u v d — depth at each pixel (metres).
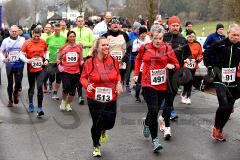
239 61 7.21
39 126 8.44
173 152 6.82
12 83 10.24
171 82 7.40
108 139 7.55
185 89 10.67
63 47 9.64
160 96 6.99
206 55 7.32
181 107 10.28
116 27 9.83
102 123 6.46
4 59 10.05
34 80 9.52
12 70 10.15
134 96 11.77
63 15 25.08
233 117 9.33
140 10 17.38
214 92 12.33
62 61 9.61
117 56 9.93
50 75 11.84
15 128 8.26
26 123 8.66
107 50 6.42
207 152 6.83
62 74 9.66
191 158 6.52
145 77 6.88
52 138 7.61
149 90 6.81
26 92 12.33
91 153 6.76
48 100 11.20
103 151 6.87
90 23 16.52
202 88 12.29
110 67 6.46
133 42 11.99
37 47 9.35
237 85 7.30
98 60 6.46
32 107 9.74
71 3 24.58
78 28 11.60
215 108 10.17
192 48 10.44
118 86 6.52
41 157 6.57
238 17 10.11
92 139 7.03
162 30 6.87
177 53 7.84
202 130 8.16
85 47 11.54
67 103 9.85
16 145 7.18
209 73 7.34
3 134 7.84
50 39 11.42
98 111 6.42
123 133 7.94
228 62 7.18
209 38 10.45
